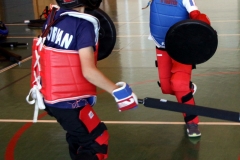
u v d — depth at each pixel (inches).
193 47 134.6
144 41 346.0
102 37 138.9
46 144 156.2
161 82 157.8
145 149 147.9
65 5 109.1
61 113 110.7
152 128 166.1
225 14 460.8
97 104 196.4
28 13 527.5
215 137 155.2
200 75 237.5
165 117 177.5
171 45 135.9
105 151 115.0
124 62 280.2
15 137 163.8
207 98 197.2
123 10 540.1
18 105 201.8
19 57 293.9
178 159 139.6
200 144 150.0
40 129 170.9
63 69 107.3
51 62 107.3
